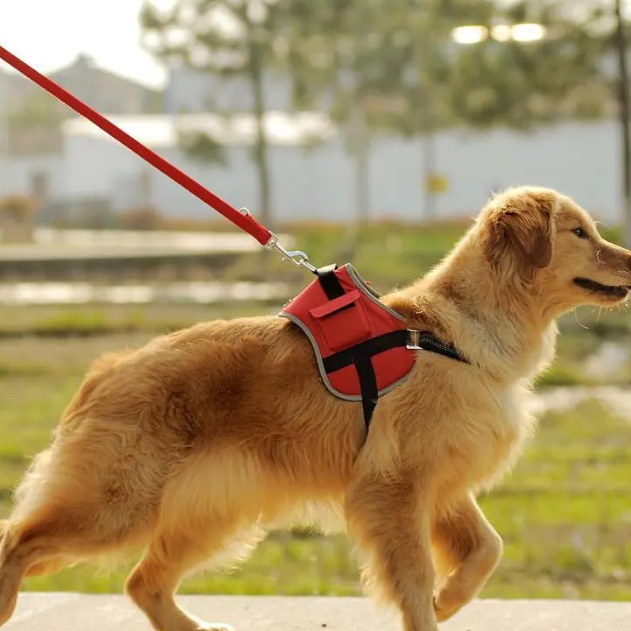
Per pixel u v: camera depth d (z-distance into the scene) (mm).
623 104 29469
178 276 38125
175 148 66438
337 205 63000
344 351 6074
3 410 17000
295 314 6211
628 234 27984
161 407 5957
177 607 6398
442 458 6000
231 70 47438
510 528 10367
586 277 6414
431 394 6012
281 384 6062
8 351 23562
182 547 6215
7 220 52562
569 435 15172
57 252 41344
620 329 25500
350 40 49562
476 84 38188
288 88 64000
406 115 53688
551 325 6551
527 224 6242
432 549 6398
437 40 45625
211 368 6059
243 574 9234
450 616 6289
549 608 6918
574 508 11086
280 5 46406
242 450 6043
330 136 58969
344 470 6102
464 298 6305
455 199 59375
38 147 72500
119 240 53875
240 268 37781
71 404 6164
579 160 56875
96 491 5855
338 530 6406
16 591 5812
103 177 70938
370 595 6012
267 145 59750
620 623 6625
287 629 6645
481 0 38250
